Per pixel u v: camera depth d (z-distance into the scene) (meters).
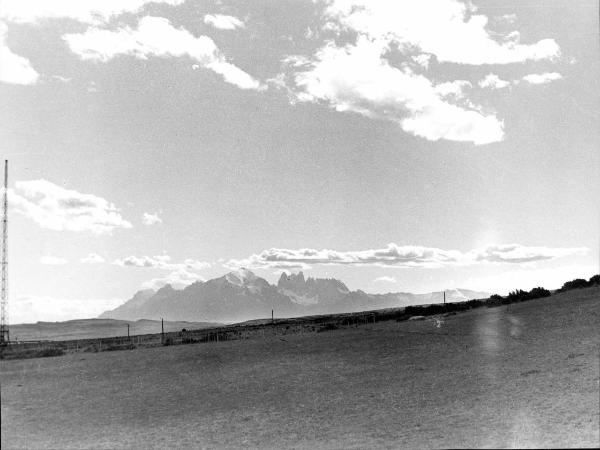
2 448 21.70
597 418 18.56
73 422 26.05
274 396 29.98
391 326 60.47
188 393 32.50
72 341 92.56
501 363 30.72
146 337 97.69
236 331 85.31
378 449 18.83
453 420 21.39
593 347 29.89
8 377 41.94
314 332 68.88
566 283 66.88
